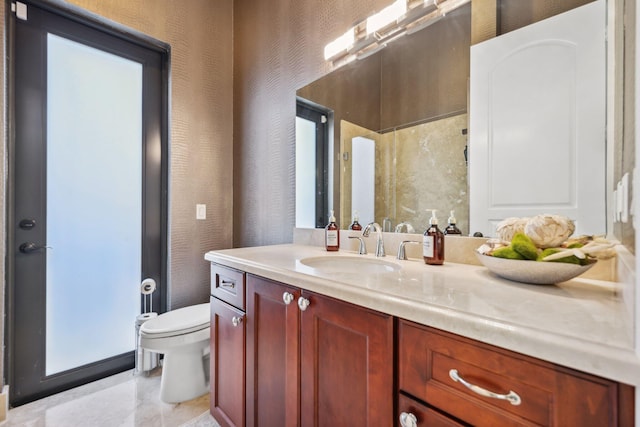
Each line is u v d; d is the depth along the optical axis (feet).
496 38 3.32
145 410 4.90
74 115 5.72
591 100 2.63
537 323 1.56
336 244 4.76
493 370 1.64
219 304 4.24
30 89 5.23
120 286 6.25
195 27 7.00
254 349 3.54
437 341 1.87
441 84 3.82
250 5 7.13
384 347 2.16
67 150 5.63
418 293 2.15
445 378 1.84
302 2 5.79
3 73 4.77
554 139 2.86
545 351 1.44
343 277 2.72
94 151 5.94
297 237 5.91
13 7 5.06
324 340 2.68
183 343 4.95
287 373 3.07
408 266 3.32
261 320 3.45
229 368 3.99
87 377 5.74
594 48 2.62
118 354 6.19
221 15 7.51
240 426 3.74
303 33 5.77
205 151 7.20
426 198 3.95
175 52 6.68
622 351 1.27
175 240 6.69
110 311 6.12
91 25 5.82
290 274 3.01
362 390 2.32
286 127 6.17
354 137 4.88
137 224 6.48
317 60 5.50
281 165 6.31
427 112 3.95
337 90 5.14
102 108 6.05
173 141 6.66
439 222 3.80
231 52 7.70
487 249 2.69
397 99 4.29
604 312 1.73
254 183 7.04
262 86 6.77
